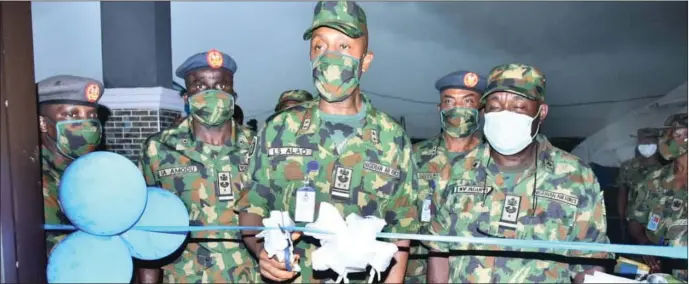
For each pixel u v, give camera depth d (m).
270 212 1.52
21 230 1.12
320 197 1.60
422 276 2.41
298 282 1.67
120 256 1.22
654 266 2.54
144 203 1.21
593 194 1.66
